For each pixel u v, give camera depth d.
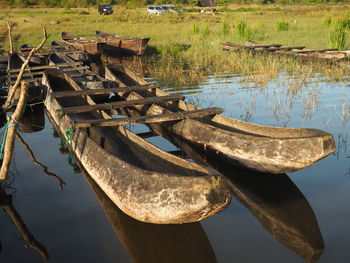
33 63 15.87
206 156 7.00
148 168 5.89
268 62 15.59
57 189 5.88
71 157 7.03
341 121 8.51
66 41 20.55
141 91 10.95
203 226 4.89
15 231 4.79
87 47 18.50
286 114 9.15
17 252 4.37
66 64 13.41
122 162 5.10
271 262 4.10
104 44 19.20
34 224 4.95
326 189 5.63
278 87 11.74
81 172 6.49
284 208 5.23
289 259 4.13
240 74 13.92
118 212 5.26
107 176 5.29
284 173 6.26
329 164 6.43
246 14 43.38
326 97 10.54
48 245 4.50
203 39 23.67
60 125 8.08
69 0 65.50
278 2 77.31
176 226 4.92
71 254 4.32
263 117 9.00
